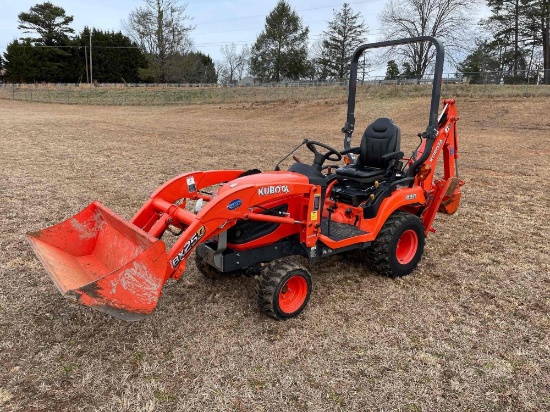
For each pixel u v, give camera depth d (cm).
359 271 438
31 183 781
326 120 2398
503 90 2419
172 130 1872
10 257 450
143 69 5388
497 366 292
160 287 280
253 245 346
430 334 328
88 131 1744
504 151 1245
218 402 255
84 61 5791
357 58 453
